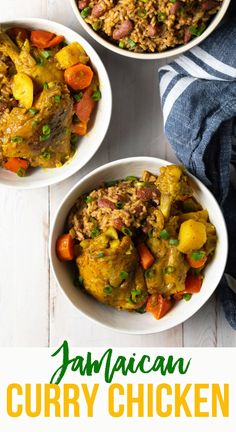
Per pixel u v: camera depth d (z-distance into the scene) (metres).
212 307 1.03
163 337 1.04
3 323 1.04
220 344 1.04
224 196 0.99
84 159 0.97
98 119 0.98
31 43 0.95
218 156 0.98
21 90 0.93
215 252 0.95
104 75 0.95
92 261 0.92
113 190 0.95
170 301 0.96
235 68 0.95
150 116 1.03
